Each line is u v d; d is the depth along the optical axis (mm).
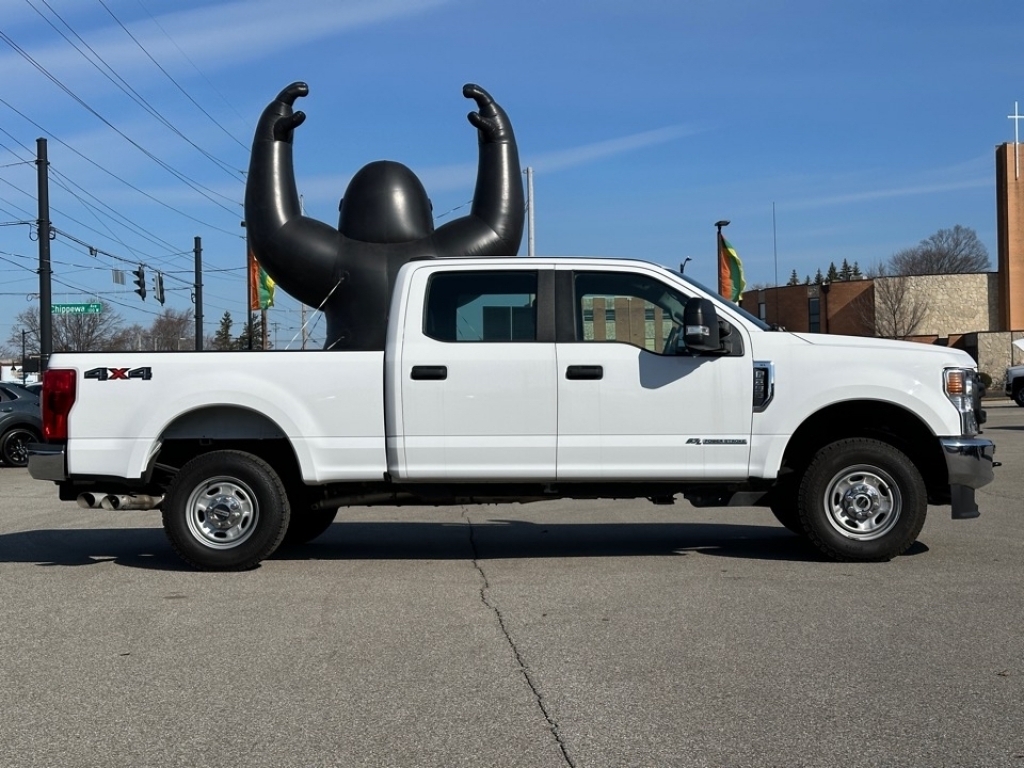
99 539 10055
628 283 7840
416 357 7695
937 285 57656
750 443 7660
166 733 4453
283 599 6984
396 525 10805
